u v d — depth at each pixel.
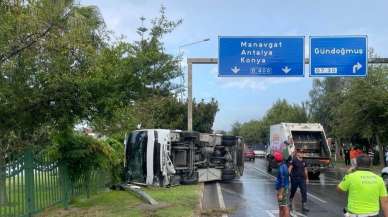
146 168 22.20
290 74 25.27
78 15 11.48
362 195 7.60
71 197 16.06
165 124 48.59
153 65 14.07
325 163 30.61
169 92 19.59
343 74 24.88
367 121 38.41
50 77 11.91
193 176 24.12
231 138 27.77
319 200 18.83
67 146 15.38
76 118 13.67
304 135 32.22
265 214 15.04
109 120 14.41
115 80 13.00
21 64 11.56
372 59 25.06
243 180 28.84
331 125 59.88
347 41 24.88
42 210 13.81
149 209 14.85
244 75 25.45
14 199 12.05
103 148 16.64
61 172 15.09
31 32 11.04
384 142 39.75
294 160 16.19
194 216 14.03
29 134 14.42
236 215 14.76
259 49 25.44
